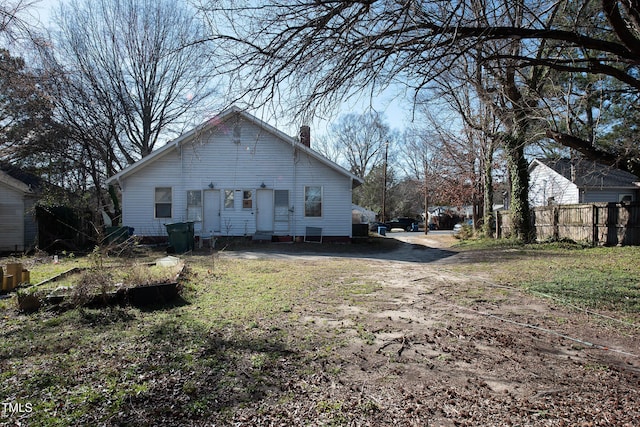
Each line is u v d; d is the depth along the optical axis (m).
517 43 5.44
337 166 17.91
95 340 4.18
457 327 4.86
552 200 25.03
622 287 7.05
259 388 3.13
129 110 21.61
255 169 18.14
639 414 2.75
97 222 16.25
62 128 18.62
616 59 5.34
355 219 38.47
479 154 21.94
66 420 2.59
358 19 3.80
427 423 2.63
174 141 17.38
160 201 17.89
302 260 12.49
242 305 5.89
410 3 3.54
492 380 3.34
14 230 14.79
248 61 4.09
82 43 19.23
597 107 9.57
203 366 3.53
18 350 3.85
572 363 3.73
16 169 18.61
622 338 4.47
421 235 31.08
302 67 4.12
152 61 19.73
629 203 12.85
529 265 10.21
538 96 7.69
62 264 10.66
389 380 3.32
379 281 8.17
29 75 8.24
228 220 18.08
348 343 4.22
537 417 2.71
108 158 21.77
